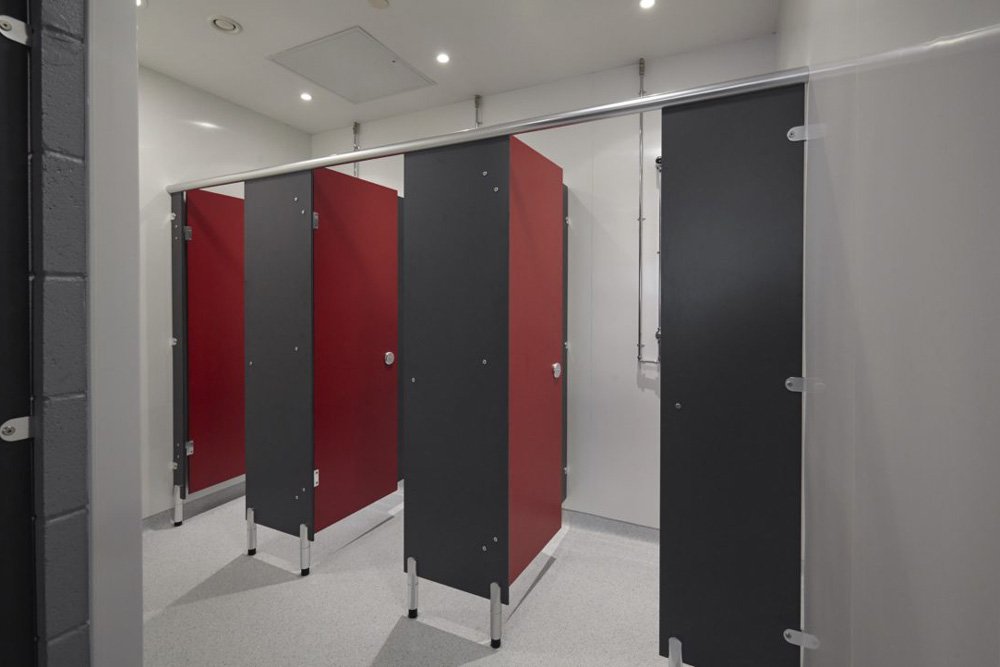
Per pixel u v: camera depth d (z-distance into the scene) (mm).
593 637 1869
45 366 605
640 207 2740
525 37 2484
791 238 1296
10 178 582
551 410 2223
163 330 2938
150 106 2824
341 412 2432
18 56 591
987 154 377
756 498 1347
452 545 1888
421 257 1917
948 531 451
